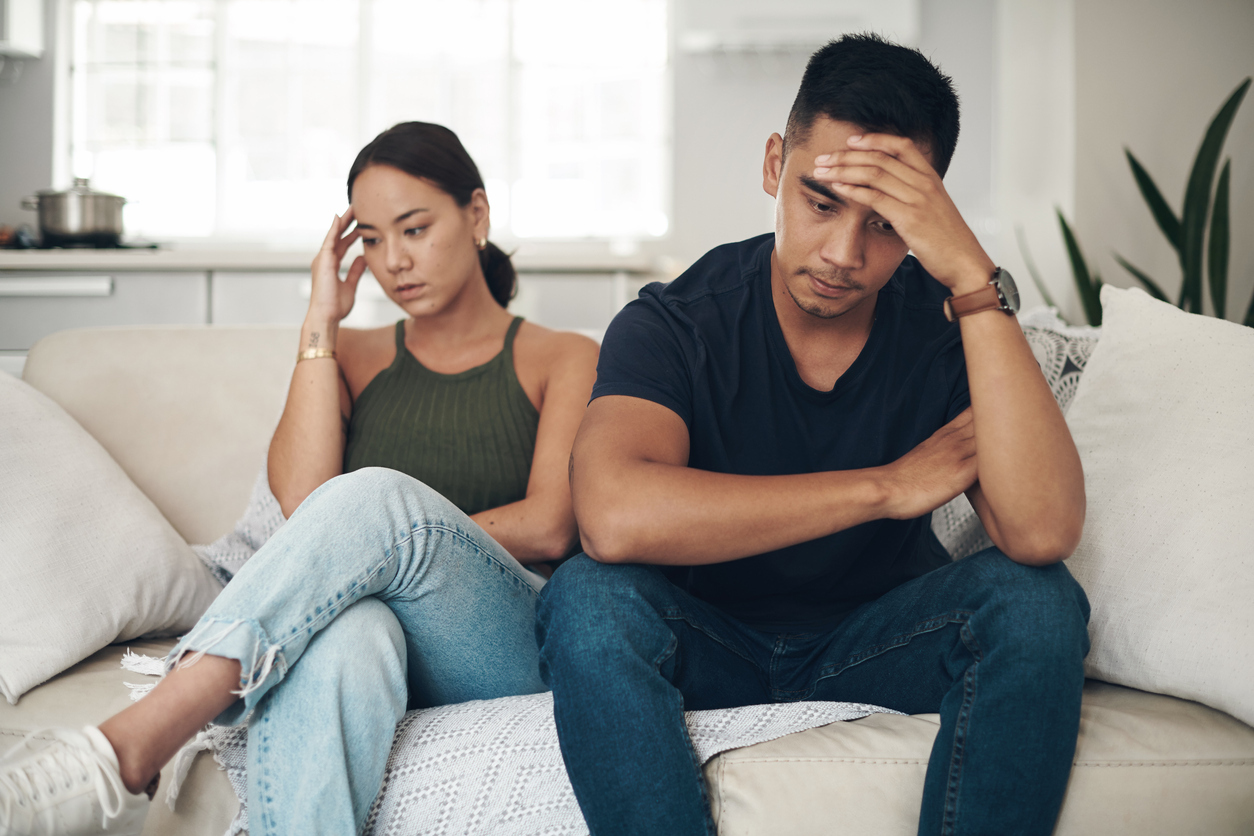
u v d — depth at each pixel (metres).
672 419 1.00
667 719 0.86
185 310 2.91
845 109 0.96
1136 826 0.89
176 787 0.94
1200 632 0.96
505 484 1.38
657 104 4.23
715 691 0.99
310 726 0.88
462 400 1.43
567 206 4.28
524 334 1.49
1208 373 1.12
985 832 0.84
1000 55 3.92
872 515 0.92
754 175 4.12
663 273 3.35
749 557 1.06
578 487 0.94
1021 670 0.85
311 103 4.22
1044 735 0.84
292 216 4.23
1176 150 3.40
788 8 3.96
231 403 1.56
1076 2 3.42
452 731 0.95
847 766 0.90
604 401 1.01
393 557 0.95
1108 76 3.42
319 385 1.39
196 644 0.85
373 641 0.92
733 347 1.09
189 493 1.50
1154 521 1.05
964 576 0.93
